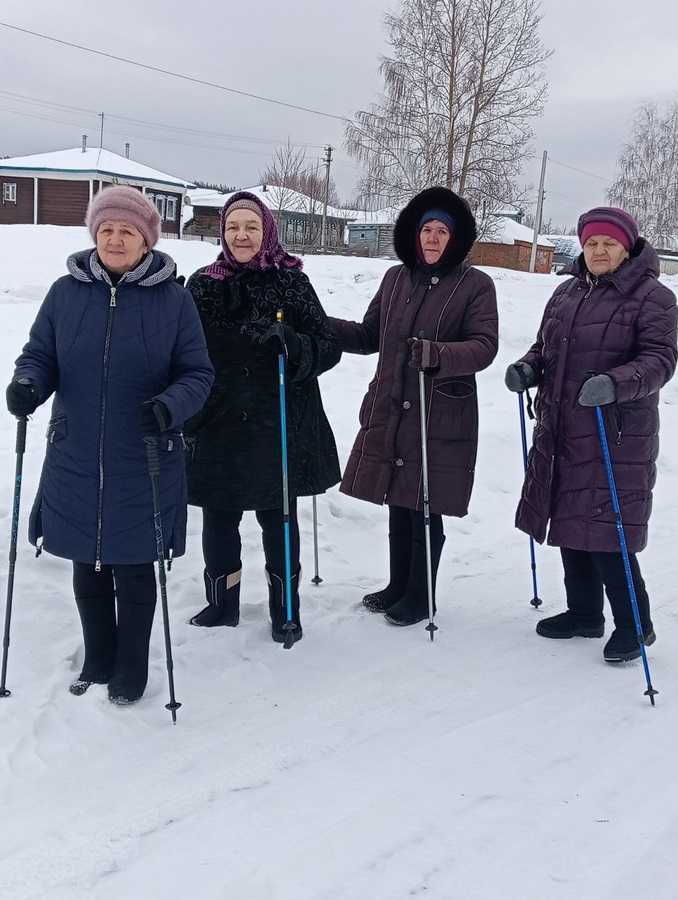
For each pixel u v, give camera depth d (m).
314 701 3.21
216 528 3.68
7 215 33.12
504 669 3.55
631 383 3.30
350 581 4.45
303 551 4.76
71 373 2.89
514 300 10.66
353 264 13.75
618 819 2.54
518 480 6.09
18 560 3.95
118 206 2.85
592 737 3.03
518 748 2.94
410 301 3.87
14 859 2.26
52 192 32.75
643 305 3.47
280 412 3.46
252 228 3.41
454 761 2.84
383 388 3.93
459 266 3.83
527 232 36.09
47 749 2.77
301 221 41.19
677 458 6.70
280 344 3.31
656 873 2.30
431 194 3.80
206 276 3.51
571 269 3.72
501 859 2.35
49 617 3.57
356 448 4.02
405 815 2.53
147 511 2.94
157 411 2.76
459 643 3.79
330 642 3.73
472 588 4.48
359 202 29.86
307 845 2.38
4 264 11.70
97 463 2.89
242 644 3.62
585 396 3.29
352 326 4.09
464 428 3.80
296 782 2.69
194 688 3.25
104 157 34.00
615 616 3.66
